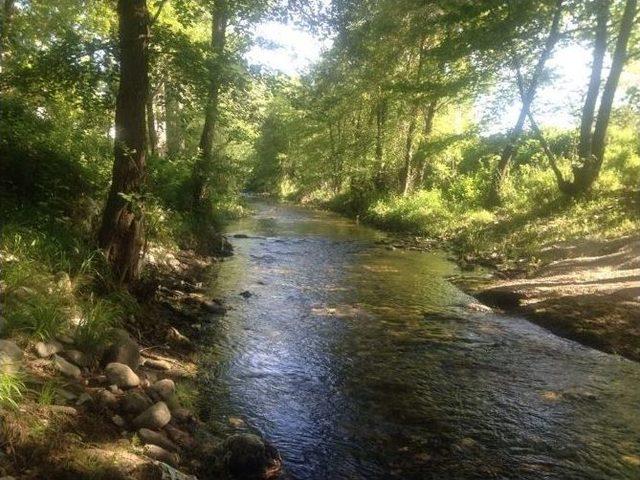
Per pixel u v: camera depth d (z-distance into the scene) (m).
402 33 24.86
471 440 5.01
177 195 14.81
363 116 36.56
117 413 4.45
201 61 8.17
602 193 16.66
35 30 14.36
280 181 51.97
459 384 6.31
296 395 5.87
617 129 23.02
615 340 7.66
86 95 8.52
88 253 7.01
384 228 24.09
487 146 21.88
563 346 7.70
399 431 5.16
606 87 16.52
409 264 14.25
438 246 17.64
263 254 15.36
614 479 4.43
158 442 4.21
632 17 15.65
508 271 12.55
